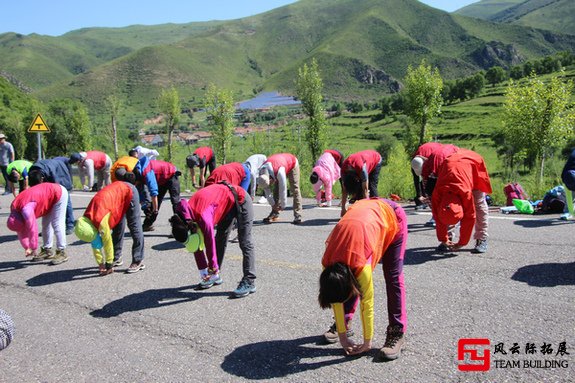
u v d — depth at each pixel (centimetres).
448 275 569
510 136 2094
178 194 910
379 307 495
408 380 361
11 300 589
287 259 679
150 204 910
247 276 555
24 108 6197
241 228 554
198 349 435
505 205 1005
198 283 606
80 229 611
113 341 462
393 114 14038
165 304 543
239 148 3703
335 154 1021
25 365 428
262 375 384
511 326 433
